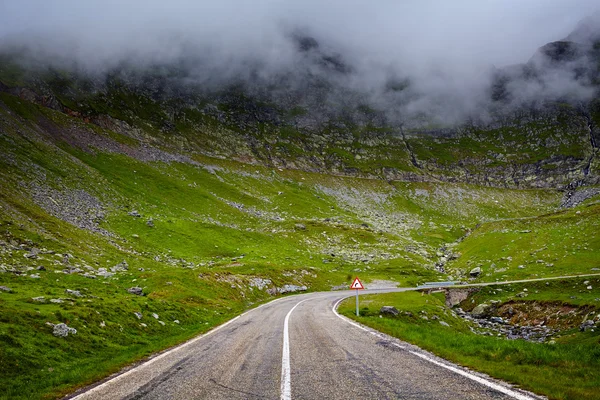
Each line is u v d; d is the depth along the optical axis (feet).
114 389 32.83
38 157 310.45
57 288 96.78
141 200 369.71
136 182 431.43
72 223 213.66
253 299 165.37
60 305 69.10
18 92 535.19
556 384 28.35
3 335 47.47
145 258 205.87
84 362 48.34
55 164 319.47
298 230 426.92
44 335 52.95
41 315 58.39
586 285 183.83
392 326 73.15
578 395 25.30
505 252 299.99
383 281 266.16
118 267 160.97
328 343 52.95
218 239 313.53
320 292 211.20
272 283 199.93
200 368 39.83
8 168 248.52
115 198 328.29
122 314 74.74
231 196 545.85
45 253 139.23
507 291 201.77
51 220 184.75
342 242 414.21
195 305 115.65
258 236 359.05
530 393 26.25
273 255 306.55
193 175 577.02
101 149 490.08
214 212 441.68
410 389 28.22
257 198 574.97
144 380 35.63
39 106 508.94
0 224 146.30
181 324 87.35
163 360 45.91
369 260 347.77
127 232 255.09
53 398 32.07
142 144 612.29
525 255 278.87
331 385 30.40
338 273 287.48
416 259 360.07
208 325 86.22
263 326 78.23
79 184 309.01
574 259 241.96
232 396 28.66
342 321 84.02
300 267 258.16
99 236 213.87
